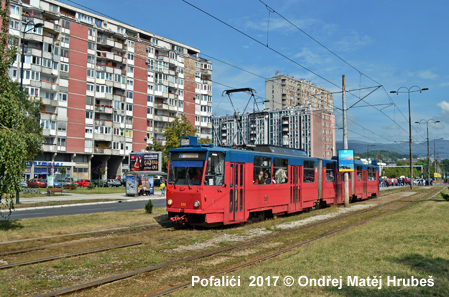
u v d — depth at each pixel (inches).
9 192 511.5
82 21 2605.8
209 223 570.6
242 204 614.5
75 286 275.7
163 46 3230.8
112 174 2918.3
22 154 525.7
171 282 294.5
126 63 2883.9
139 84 2967.5
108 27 2829.7
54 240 463.5
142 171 1622.8
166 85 3164.4
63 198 1341.0
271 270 315.3
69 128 2529.5
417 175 5964.6
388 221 633.0
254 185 644.7
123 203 1199.6
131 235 496.4
